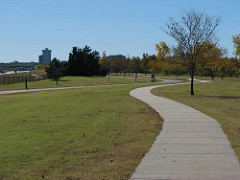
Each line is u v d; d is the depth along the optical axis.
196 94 22.12
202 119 10.77
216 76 72.69
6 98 22.70
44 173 5.54
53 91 29.34
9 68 130.88
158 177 5.11
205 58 21.41
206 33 20.92
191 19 21.05
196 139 7.78
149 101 17.02
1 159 6.47
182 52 21.42
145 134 8.55
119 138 8.20
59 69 56.25
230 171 5.35
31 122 11.31
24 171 5.69
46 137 8.60
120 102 16.83
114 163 5.96
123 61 86.19
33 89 33.91
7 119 12.20
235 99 18.48
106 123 10.50
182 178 5.05
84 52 76.12
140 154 6.51
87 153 6.79
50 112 13.91
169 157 6.25
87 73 75.00
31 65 130.12
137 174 5.27
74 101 18.42
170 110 13.23
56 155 6.70
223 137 7.95
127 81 49.38
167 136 8.19
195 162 5.88
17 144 7.80
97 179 5.11
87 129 9.61
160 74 80.25
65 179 5.18
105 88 29.78
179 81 49.31
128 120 11.05
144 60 77.31
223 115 11.74
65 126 10.25
